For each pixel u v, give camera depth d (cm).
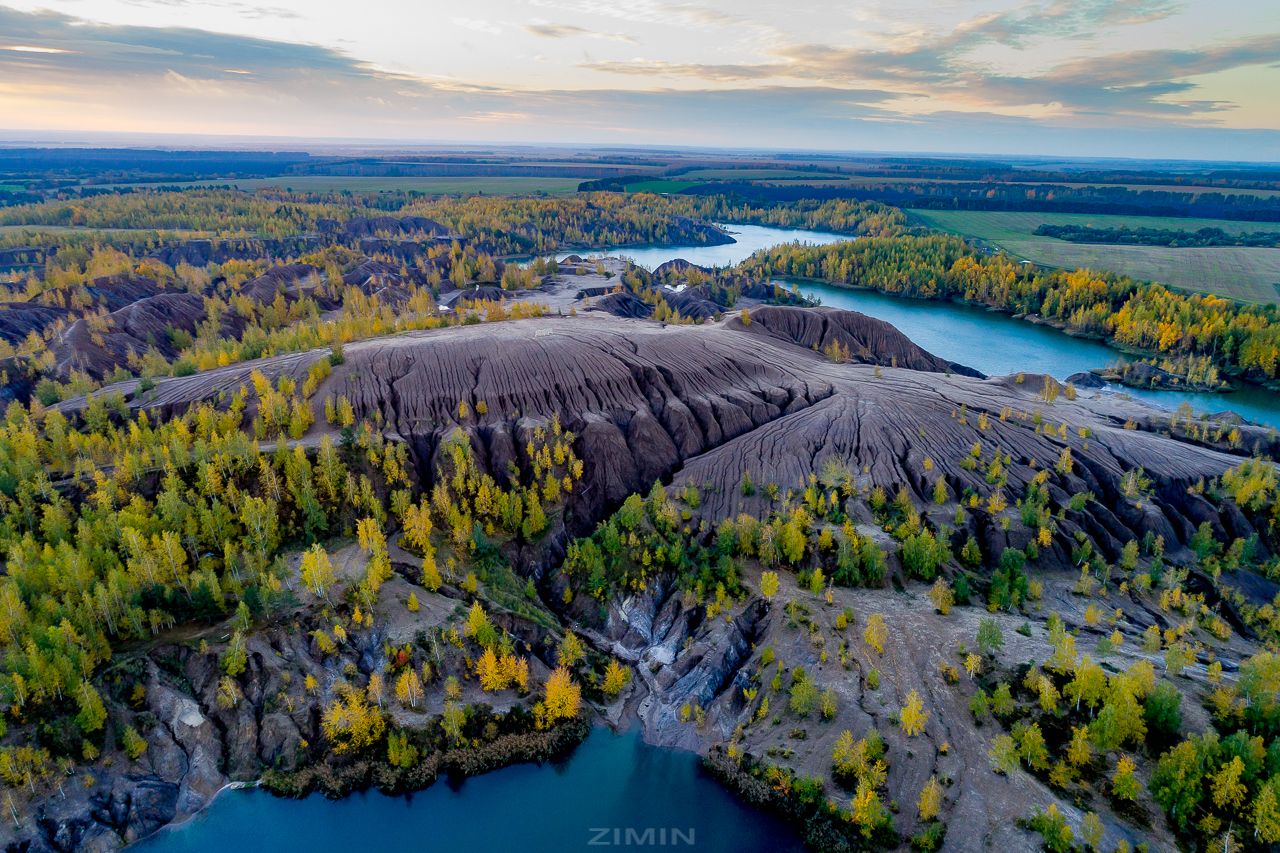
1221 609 9125
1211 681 7150
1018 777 6238
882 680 7344
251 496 9294
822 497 9950
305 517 9238
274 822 6562
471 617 7869
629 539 9562
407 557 9000
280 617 7669
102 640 7100
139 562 7688
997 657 7500
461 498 9925
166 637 7456
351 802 6769
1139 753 6381
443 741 7212
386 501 9825
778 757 6912
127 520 8369
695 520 10044
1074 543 9588
